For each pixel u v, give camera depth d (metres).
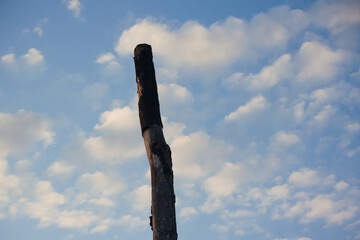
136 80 10.33
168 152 9.34
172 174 9.20
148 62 10.38
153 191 8.95
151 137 9.44
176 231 8.65
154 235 8.58
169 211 8.71
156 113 9.77
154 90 10.08
